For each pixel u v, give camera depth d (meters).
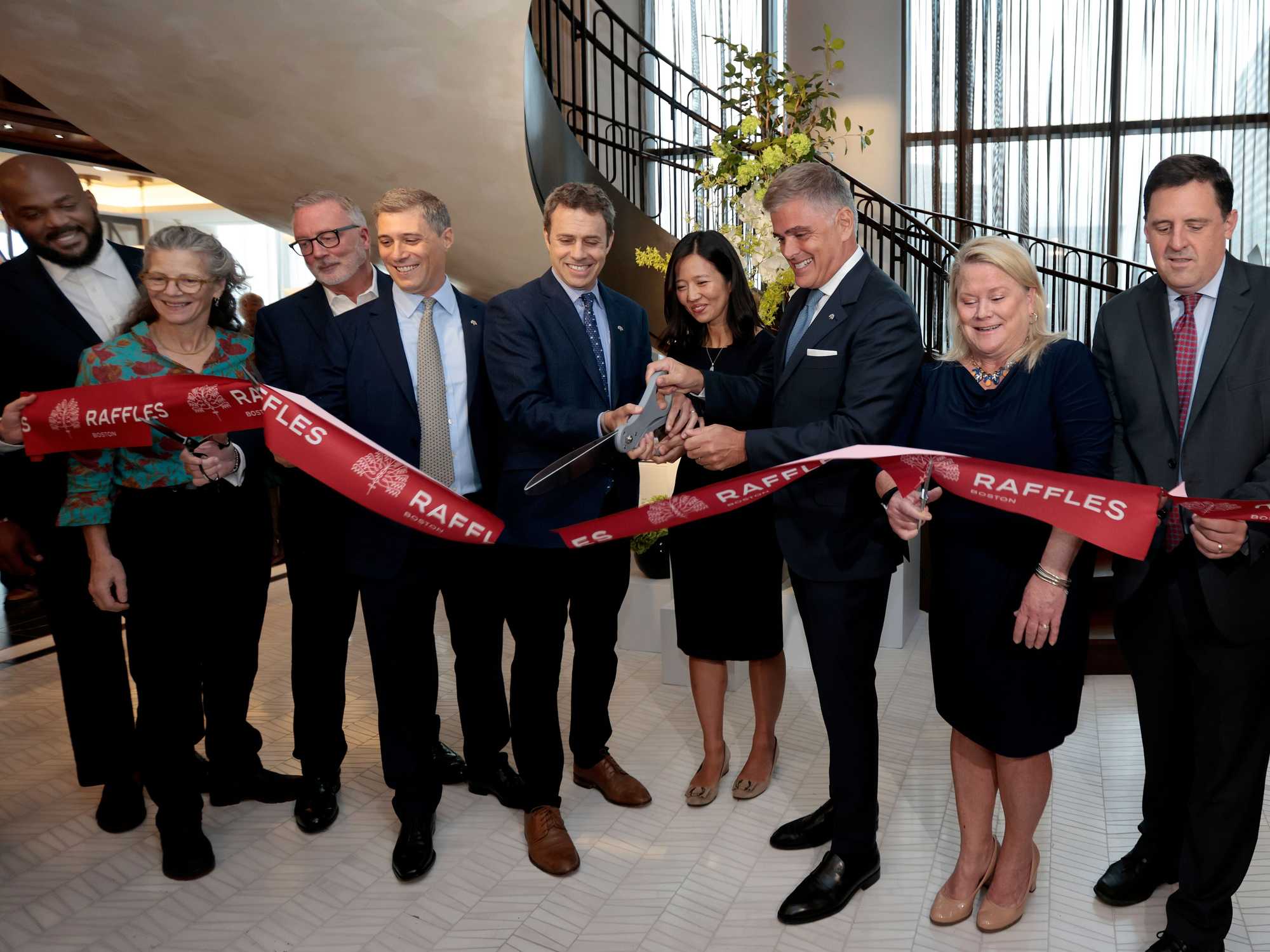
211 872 2.39
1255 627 1.80
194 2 3.55
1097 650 3.57
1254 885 2.24
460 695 2.68
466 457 2.41
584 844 2.49
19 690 3.73
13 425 2.11
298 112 4.10
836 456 1.83
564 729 3.20
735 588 2.59
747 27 8.95
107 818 2.61
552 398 2.31
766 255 3.39
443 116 4.09
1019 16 8.45
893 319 2.08
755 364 2.64
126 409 2.06
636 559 4.07
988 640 1.96
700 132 8.98
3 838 2.58
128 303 2.52
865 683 2.19
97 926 2.18
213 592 2.43
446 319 2.37
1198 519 1.74
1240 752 1.83
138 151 4.46
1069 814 2.58
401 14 3.64
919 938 2.07
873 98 8.62
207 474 2.19
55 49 3.79
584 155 4.91
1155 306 1.95
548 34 5.39
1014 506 1.78
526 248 4.86
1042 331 1.96
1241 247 8.10
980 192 8.62
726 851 2.45
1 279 2.41
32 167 2.32
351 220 2.38
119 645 2.60
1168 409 1.90
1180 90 8.19
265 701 3.54
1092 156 8.43
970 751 2.09
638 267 5.31
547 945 2.07
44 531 2.49
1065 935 2.06
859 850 2.21
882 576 2.15
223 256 2.27
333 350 2.35
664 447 2.27
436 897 2.27
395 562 2.23
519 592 2.35
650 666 3.82
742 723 3.25
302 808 2.61
